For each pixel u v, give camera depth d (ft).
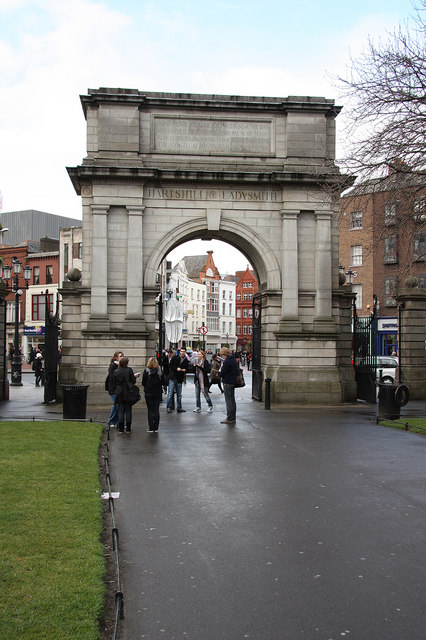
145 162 81.76
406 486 35.14
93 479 34.94
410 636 17.81
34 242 273.95
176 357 72.38
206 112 82.94
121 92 81.15
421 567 23.04
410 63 55.06
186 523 28.32
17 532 24.79
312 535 26.68
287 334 81.41
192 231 81.92
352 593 20.72
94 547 23.68
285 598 20.35
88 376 79.05
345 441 50.49
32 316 245.24
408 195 56.90
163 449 46.88
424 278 166.20
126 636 17.83
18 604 18.45
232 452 45.60
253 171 82.43
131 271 80.18
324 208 82.33
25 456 39.96
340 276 88.07
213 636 17.85
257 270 87.45
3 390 87.81
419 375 94.53
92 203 80.53
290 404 80.94
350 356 86.53
